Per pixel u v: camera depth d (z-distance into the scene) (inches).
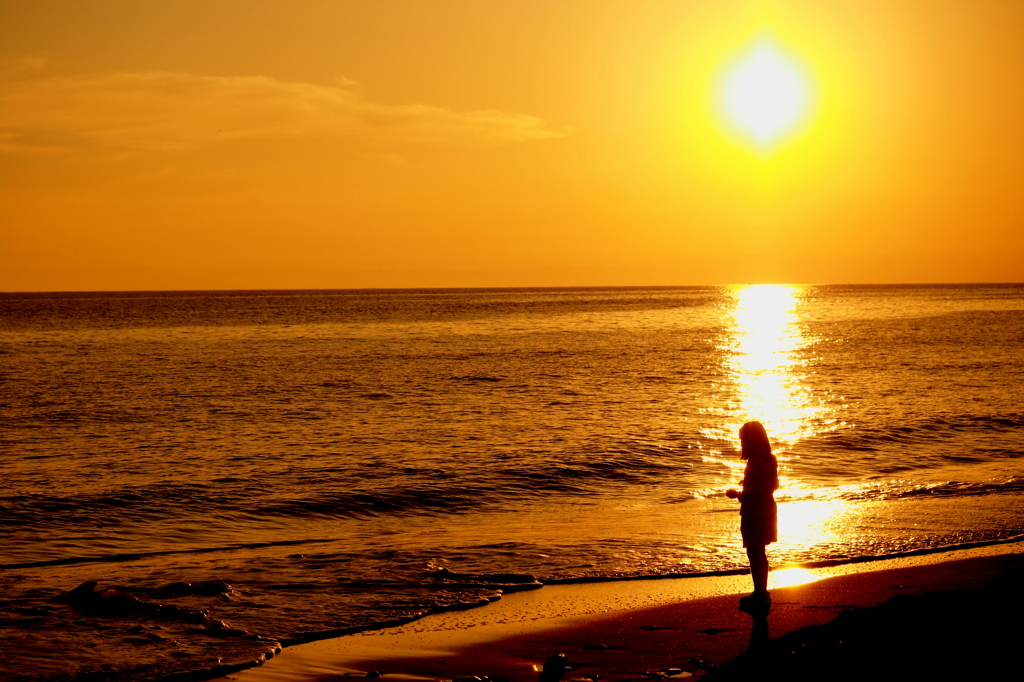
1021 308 4938.5
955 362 1729.8
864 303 6304.1
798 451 784.9
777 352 2084.2
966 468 706.8
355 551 448.8
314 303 6668.3
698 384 1382.9
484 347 2279.8
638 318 4153.5
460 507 584.1
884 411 1035.9
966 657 243.0
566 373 1571.1
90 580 386.9
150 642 304.3
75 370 1668.3
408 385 1378.0
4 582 385.4
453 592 366.9
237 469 701.9
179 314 4584.2
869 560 411.5
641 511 563.8
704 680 254.1
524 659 285.1
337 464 719.7
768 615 321.7
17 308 5546.3
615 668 268.8
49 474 684.7
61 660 286.5
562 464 708.7
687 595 358.6
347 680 269.1
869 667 245.8
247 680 270.4
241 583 382.0
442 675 271.3
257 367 1718.8
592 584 380.8
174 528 523.5
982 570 375.9
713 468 710.5
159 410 1100.5
